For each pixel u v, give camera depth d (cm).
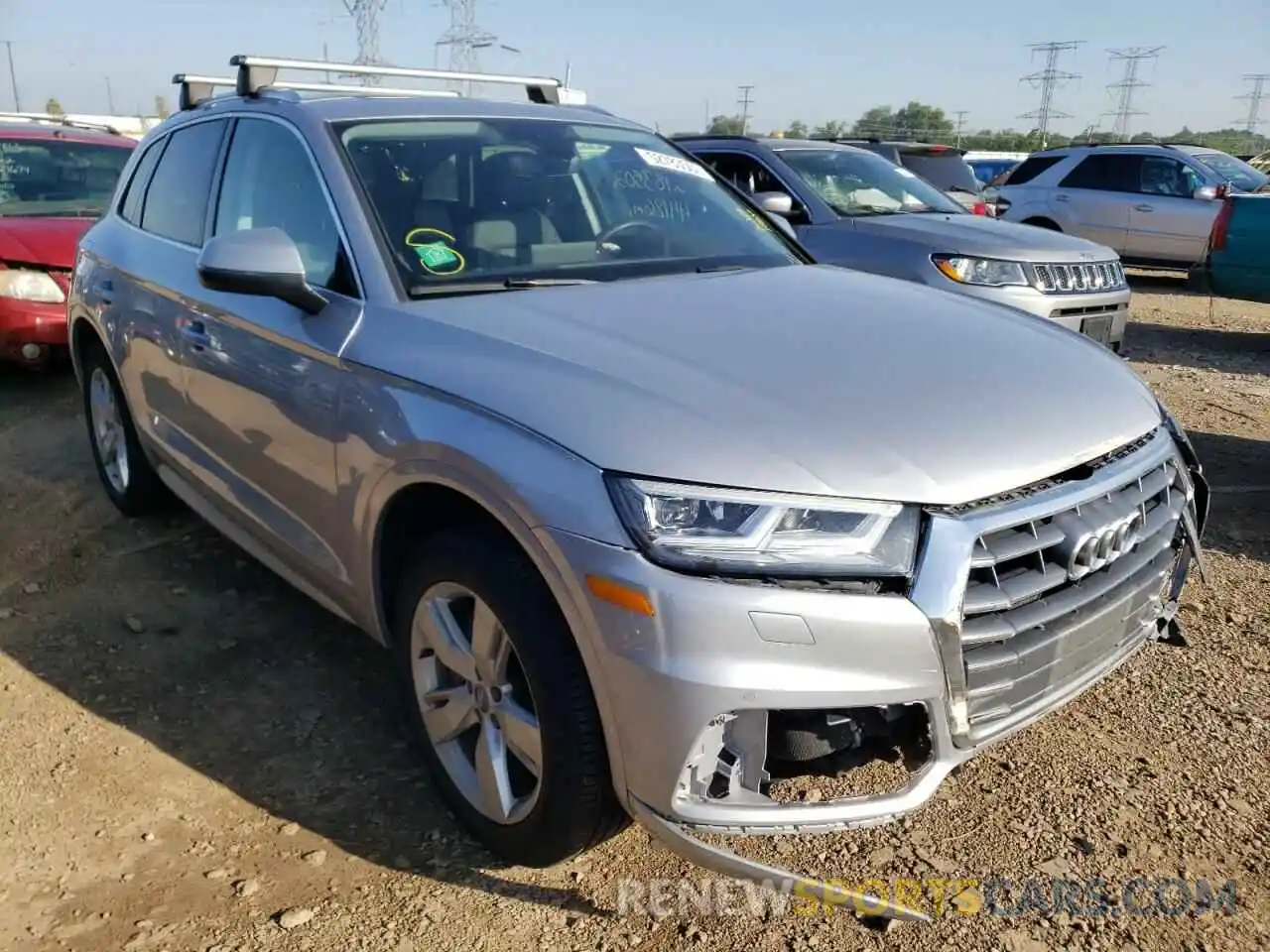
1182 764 306
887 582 211
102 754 312
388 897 256
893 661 209
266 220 346
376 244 300
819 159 827
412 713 285
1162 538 269
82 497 516
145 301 407
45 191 789
